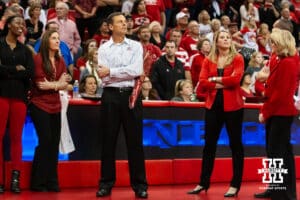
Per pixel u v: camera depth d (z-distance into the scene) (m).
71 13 24.05
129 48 13.91
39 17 21.61
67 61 18.64
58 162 15.13
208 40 21.20
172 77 19.44
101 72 13.58
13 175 14.23
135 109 13.87
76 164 15.32
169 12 27.61
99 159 15.67
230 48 14.35
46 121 14.57
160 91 19.33
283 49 12.12
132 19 23.41
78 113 15.52
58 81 14.79
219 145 17.09
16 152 14.25
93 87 16.33
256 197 14.01
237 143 14.26
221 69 14.30
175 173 16.36
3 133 14.19
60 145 15.10
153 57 20.70
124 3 25.39
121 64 13.84
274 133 12.38
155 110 16.23
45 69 14.64
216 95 14.23
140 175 13.78
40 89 14.59
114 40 14.02
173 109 16.47
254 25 26.81
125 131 13.91
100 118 14.29
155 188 15.52
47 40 14.74
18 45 14.52
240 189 15.50
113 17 13.95
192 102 16.75
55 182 14.66
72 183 15.24
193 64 21.20
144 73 14.23
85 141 15.55
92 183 15.47
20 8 20.61
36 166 14.58
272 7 29.19
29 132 15.20
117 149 15.87
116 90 13.81
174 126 16.45
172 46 19.59
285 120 12.34
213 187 15.88
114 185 15.57
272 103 12.30
